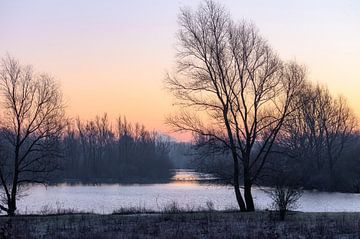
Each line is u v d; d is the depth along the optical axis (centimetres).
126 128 13225
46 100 4441
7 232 2161
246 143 3519
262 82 3481
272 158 3762
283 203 2706
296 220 2645
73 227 2452
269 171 3544
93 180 10919
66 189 7856
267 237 1989
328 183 7300
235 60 3500
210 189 7575
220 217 2852
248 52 3494
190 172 15338
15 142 4384
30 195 6494
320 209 4616
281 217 2678
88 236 2070
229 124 3500
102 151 12850
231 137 3497
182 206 4697
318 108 7531
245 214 3030
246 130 3500
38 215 3375
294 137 6544
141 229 2312
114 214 3272
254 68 3503
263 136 3684
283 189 3172
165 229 2323
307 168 7200
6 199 4441
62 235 2122
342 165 7488
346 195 6419
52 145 4484
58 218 2944
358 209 4619
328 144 7481
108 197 6209
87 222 2667
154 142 13550
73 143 11919
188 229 2312
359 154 7581
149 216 2983
